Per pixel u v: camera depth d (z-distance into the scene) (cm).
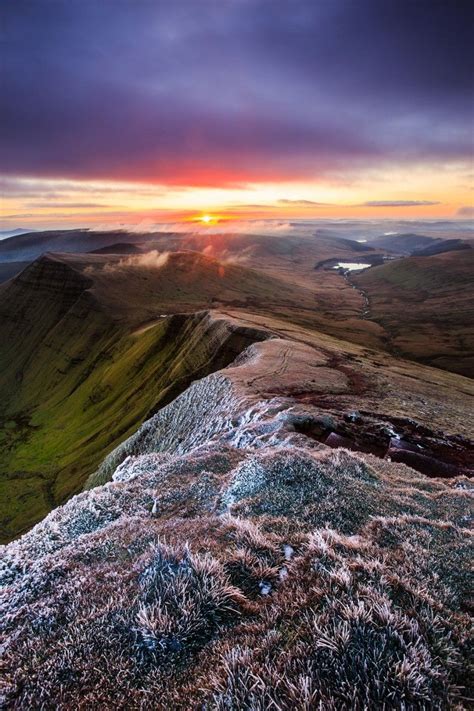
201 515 1329
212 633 634
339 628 568
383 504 1350
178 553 821
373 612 609
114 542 1068
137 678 564
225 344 10525
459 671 553
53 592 850
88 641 638
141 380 13925
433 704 487
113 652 609
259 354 7225
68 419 15038
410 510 1352
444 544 1035
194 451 2152
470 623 663
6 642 695
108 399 14238
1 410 18600
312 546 828
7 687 578
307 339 10788
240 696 493
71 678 578
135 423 11025
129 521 1248
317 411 3512
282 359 6769
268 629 615
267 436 2828
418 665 523
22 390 19888
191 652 601
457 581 841
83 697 547
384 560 841
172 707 513
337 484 1410
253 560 814
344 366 7006
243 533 930
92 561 985
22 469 12169
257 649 565
